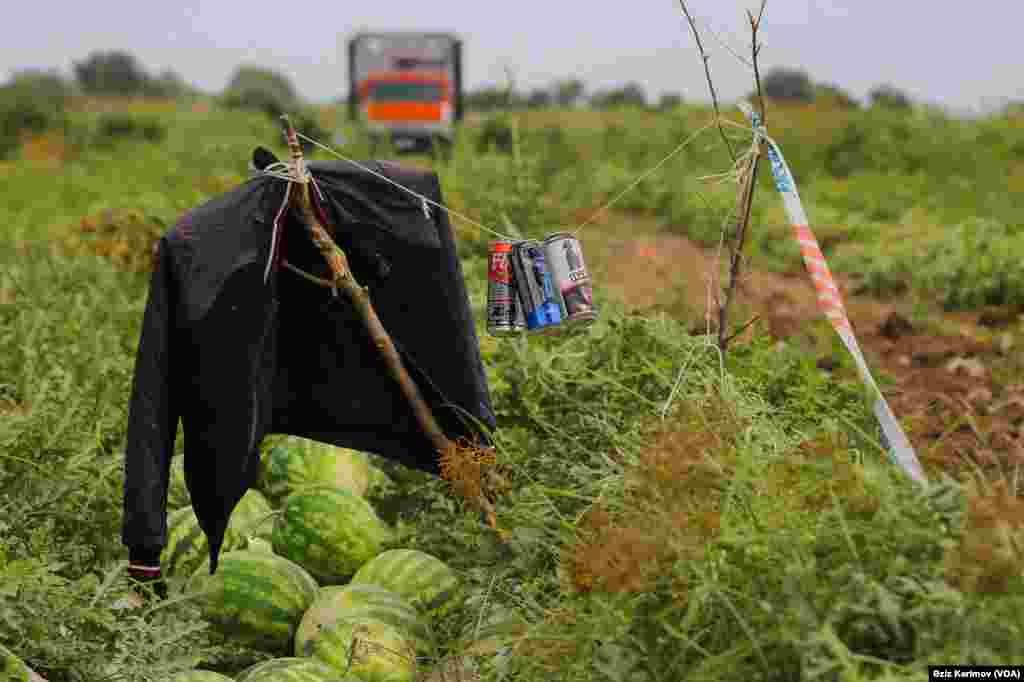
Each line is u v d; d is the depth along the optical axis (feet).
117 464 19.97
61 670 15.14
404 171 18.11
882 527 12.12
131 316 35.12
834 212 82.38
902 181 106.11
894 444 14.98
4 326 32.24
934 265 55.88
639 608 12.61
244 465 16.69
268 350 17.35
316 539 19.40
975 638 10.91
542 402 21.27
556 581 15.62
